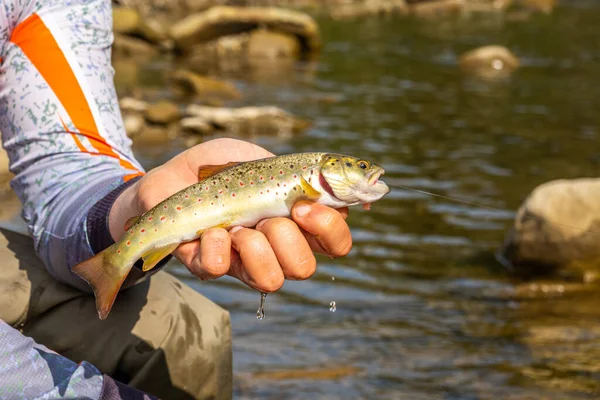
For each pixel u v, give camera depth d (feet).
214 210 2.14
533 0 26.50
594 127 10.99
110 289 2.18
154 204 2.26
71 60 2.69
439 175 8.43
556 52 17.60
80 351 2.64
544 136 10.39
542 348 4.50
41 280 2.66
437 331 4.70
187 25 16.53
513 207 7.41
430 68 15.37
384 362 4.25
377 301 5.14
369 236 6.42
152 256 2.16
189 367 2.73
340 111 11.48
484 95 13.01
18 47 2.66
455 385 4.01
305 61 16.06
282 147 9.38
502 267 5.88
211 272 2.05
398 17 24.13
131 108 10.02
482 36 20.04
